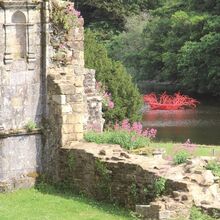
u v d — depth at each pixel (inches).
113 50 2615.7
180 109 2256.4
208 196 698.8
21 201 808.3
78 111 885.2
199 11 2490.2
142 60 2576.3
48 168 888.3
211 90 2428.6
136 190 764.6
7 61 853.8
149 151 858.8
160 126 1916.8
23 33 868.0
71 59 900.6
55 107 877.8
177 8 2613.2
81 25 907.4
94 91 1104.8
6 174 860.0
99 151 831.7
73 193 850.8
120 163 785.6
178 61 2395.4
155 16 2659.9
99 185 813.2
